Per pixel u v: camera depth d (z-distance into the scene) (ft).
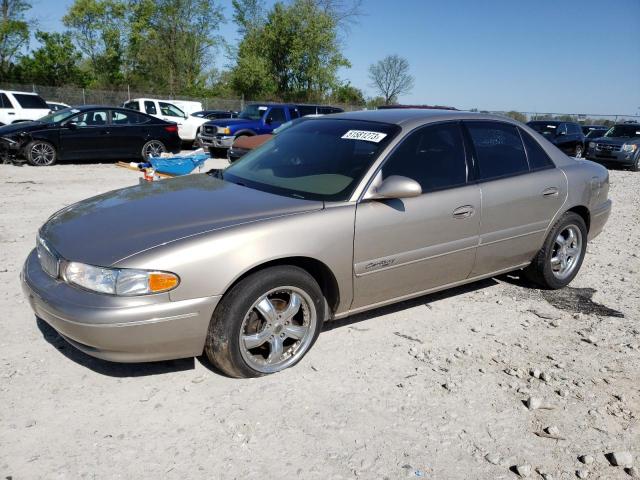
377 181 12.33
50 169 42.19
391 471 8.77
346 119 14.71
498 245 14.71
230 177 13.98
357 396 10.77
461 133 14.24
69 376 11.00
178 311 9.83
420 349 12.84
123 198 12.62
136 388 10.69
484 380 11.61
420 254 13.00
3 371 11.06
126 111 47.60
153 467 8.59
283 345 11.73
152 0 162.30
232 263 10.19
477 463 9.08
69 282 10.05
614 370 12.26
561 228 16.33
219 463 8.75
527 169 15.48
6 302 14.44
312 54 152.66
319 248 11.25
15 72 148.66
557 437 9.82
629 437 9.92
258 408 10.21
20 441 9.04
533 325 14.48
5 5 146.10
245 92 155.63
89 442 9.09
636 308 15.93
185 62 167.12
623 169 63.21
